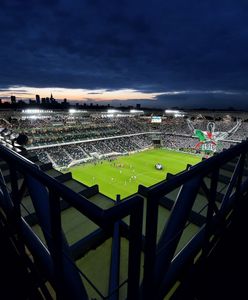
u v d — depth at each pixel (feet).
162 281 10.26
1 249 17.87
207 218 13.60
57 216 9.02
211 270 15.20
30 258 16.69
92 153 194.70
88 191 32.96
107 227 6.04
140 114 336.29
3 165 31.45
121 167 162.81
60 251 9.56
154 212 7.65
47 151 180.45
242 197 21.89
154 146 245.86
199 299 13.30
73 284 10.84
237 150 14.87
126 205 6.67
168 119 333.01
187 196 12.08
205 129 272.31
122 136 245.24
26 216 21.76
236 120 304.71
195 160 191.11
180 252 13.08
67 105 466.29
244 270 15.23
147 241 8.08
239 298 13.47
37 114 227.40
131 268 7.70
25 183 12.84
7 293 14.38
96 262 18.45
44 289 13.41
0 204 18.72
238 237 17.99
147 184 129.90
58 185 8.25
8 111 212.64
